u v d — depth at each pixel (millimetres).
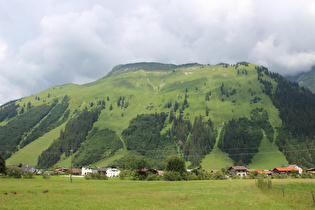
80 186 72625
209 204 38594
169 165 135875
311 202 37562
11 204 37188
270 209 33656
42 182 86938
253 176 149000
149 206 36500
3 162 123062
